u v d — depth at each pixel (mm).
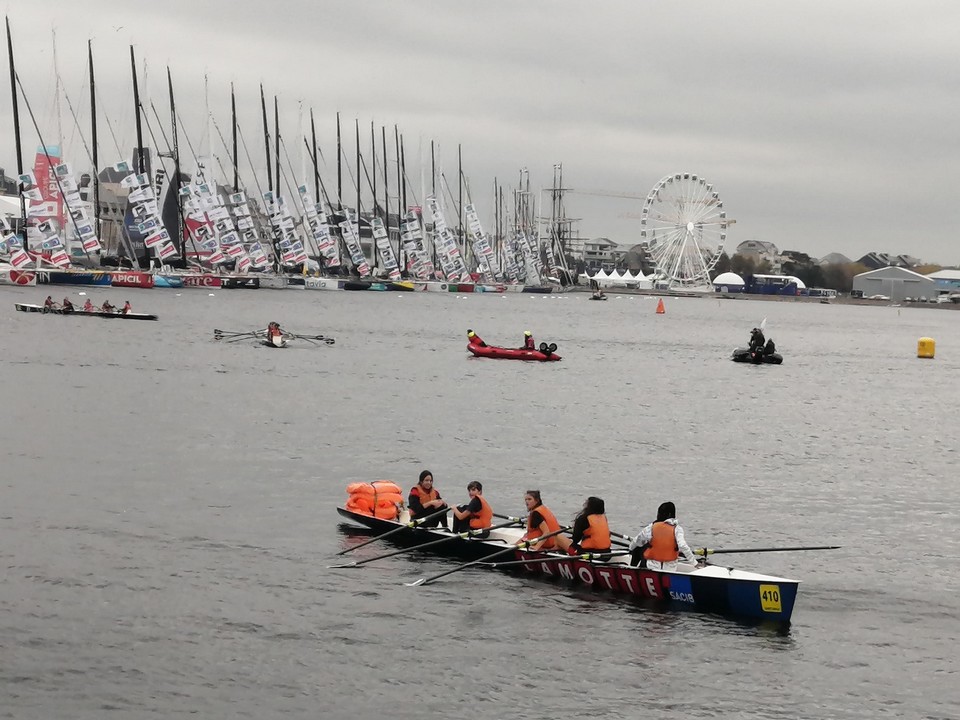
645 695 21125
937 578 28781
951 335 188750
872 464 46531
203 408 53562
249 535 30328
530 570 28047
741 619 25016
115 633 22969
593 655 22859
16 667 21234
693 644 23562
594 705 20656
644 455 46469
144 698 20312
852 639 24203
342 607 25031
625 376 82438
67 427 46062
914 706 21062
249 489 36000
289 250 199250
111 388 59500
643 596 26219
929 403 73312
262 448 43500
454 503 36000
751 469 44031
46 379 62062
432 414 55812
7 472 36750
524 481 39875
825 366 102625
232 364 75188
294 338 96062
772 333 165750
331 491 36250
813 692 21500
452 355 92500
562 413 58906
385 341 105500
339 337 107812
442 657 22516
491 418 55531
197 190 178875
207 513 32500
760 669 22438
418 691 20984
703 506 36656
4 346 79312
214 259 181125
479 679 21562
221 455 41594
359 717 19938
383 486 31984
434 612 24953
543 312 193000
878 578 28531
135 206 164125
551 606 25562
